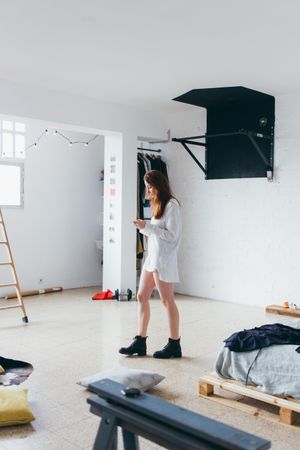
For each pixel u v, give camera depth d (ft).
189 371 12.22
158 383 11.25
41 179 23.67
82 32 12.67
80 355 13.47
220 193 21.99
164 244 12.87
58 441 8.66
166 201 13.06
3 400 9.53
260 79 17.08
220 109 21.59
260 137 19.72
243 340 10.43
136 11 11.24
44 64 15.60
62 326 16.79
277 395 9.63
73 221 25.20
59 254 24.62
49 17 11.69
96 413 6.11
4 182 22.31
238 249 21.40
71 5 10.96
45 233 23.97
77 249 25.45
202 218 22.74
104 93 19.45
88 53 14.43
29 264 23.34
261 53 14.17
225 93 19.11
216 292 22.21
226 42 13.26
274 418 9.61
